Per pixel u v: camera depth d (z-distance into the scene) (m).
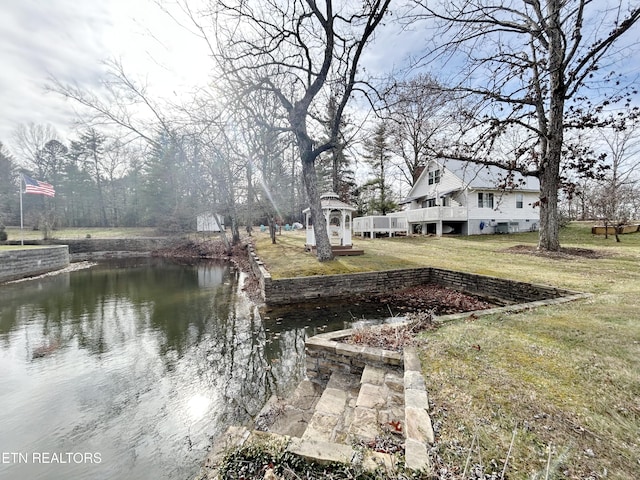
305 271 8.84
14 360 4.96
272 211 19.20
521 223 19.45
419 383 2.56
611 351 3.11
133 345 5.54
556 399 2.31
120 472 2.70
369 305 7.60
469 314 4.52
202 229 29.06
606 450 1.78
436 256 11.42
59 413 3.56
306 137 10.12
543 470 1.61
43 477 2.66
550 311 4.60
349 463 1.70
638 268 7.94
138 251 24.16
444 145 7.59
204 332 6.14
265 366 4.64
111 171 35.00
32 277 13.14
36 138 32.91
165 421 3.39
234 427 3.02
